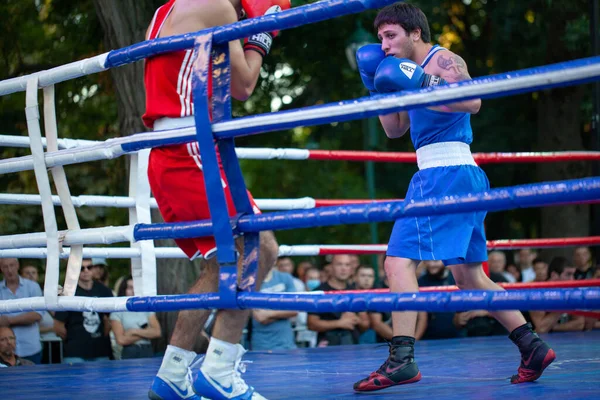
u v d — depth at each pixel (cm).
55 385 359
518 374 309
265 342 627
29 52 1048
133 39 706
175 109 261
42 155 288
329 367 404
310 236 1323
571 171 1158
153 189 270
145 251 298
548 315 658
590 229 1201
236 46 254
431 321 664
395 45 305
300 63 1072
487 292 198
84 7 893
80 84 940
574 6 1021
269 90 1142
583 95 1172
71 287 289
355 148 1341
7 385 363
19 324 578
